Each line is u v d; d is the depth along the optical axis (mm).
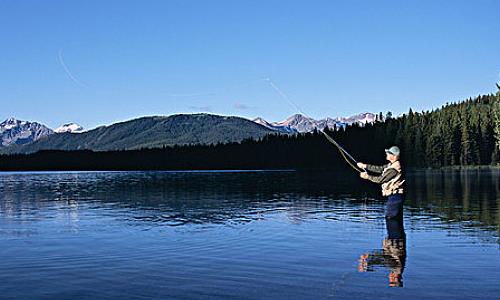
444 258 9648
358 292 7348
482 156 97812
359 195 27078
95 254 10633
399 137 103938
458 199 22906
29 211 20047
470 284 7730
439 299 6973
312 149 129625
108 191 33781
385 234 12719
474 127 97875
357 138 121750
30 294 7578
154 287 7828
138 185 41875
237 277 8359
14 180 58312
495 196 24625
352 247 10938
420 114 109188
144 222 15922
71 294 7551
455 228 13609
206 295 7340
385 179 14688
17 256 10508
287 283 7922
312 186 37031
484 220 15281
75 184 45844
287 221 15641
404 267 8922
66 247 11555
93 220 16719
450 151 98750
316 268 8930
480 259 9539
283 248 10938
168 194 29516
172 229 14164
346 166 122562
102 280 8336
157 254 10492
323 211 18578
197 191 32062
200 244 11617
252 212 18469
